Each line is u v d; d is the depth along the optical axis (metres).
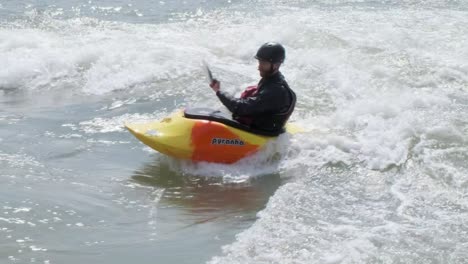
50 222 9.21
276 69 11.72
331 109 14.68
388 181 10.96
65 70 17.67
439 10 24.55
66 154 12.10
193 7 25.34
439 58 18.59
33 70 17.48
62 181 10.82
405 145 12.34
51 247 8.46
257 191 10.75
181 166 11.72
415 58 18.52
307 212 9.61
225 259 8.09
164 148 11.57
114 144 12.75
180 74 17.42
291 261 7.99
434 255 8.27
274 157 11.88
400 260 8.09
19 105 15.30
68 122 13.99
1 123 13.79
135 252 8.41
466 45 19.77
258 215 9.66
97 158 11.98
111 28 21.92
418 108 14.64
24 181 10.68
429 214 9.59
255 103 11.56
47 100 15.73
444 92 15.95
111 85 16.72
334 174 11.28
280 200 10.05
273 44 11.59
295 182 10.91
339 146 12.31
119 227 9.20
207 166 11.66
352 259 8.05
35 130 13.38
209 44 20.03
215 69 17.89
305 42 19.86
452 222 9.29
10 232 8.81
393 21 22.72
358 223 9.21
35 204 9.77
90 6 25.38
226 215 9.75
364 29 21.59
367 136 12.82
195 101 15.59
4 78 17.05
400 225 9.15
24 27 21.59
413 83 16.66
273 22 22.58
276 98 11.64
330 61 18.06
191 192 10.67
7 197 9.95
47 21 22.62
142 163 11.83
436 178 11.05
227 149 11.63
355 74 17.08
